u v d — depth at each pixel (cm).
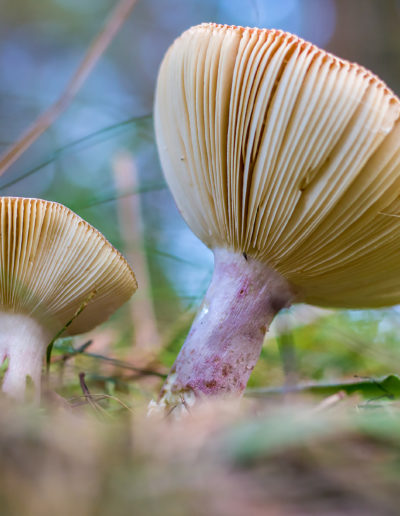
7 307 25
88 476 16
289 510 15
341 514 15
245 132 24
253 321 25
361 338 32
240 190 25
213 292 26
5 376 24
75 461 17
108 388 26
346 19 76
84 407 24
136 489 16
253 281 26
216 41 24
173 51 25
